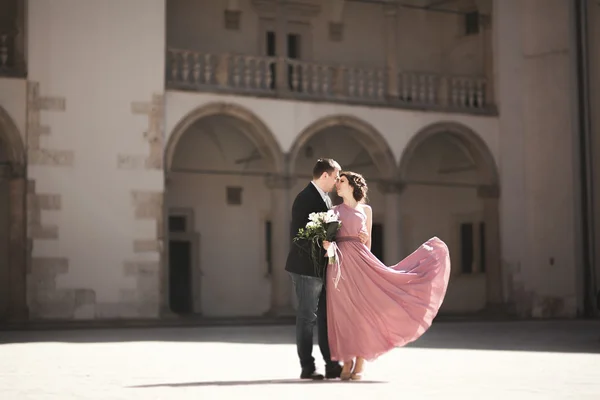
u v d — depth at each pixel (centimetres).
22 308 2461
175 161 3138
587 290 3020
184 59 2717
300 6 3253
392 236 2992
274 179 2827
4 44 2514
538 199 3103
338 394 869
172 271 3139
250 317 2797
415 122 3031
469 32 3353
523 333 2084
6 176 2553
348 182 1068
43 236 2489
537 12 3108
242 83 2938
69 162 2522
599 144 3062
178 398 832
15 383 983
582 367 1205
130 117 2589
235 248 3219
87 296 2517
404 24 3422
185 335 1961
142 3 2611
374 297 1032
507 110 3139
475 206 3406
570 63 3041
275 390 909
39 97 2503
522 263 3120
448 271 1049
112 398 834
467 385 967
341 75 2944
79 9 2547
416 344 1700
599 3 3067
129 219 2573
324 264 1047
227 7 3150
